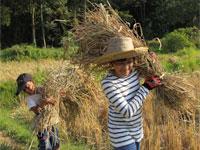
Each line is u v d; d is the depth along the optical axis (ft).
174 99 13.23
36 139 20.33
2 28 128.36
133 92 11.00
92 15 12.81
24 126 24.18
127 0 134.31
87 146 19.21
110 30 12.28
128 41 10.93
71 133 19.85
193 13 125.49
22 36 129.70
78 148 19.01
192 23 126.31
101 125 19.43
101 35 12.27
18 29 129.18
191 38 89.66
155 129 16.53
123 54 10.69
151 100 15.89
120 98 10.75
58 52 78.43
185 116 15.48
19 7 121.49
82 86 17.69
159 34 135.54
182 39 84.17
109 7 13.08
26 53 78.69
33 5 118.62
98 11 12.87
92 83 17.79
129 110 10.68
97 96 18.01
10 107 31.32
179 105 13.35
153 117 15.31
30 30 128.57
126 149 11.02
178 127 16.43
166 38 85.61
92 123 18.63
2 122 24.39
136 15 140.67
